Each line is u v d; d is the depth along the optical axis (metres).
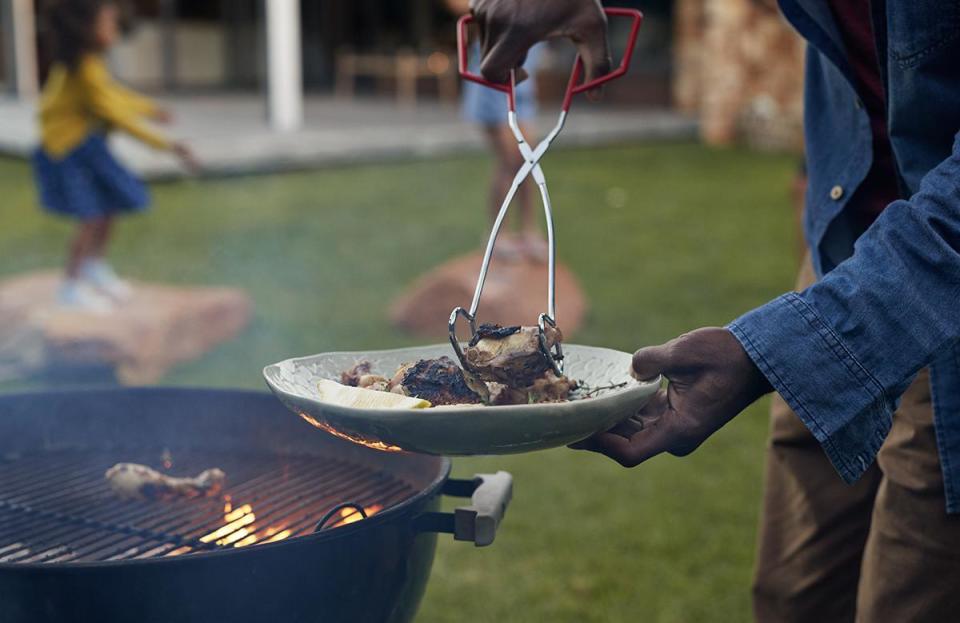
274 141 10.91
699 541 3.13
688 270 6.52
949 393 1.54
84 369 4.26
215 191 9.09
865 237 1.30
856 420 1.26
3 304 4.55
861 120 1.70
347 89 18.19
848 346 1.25
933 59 1.44
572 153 12.02
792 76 12.80
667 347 1.29
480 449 1.25
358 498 1.90
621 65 1.53
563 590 2.84
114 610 1.40
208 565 1.40
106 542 1.73
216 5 18.41
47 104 4.69
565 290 5.23
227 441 2.18
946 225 1.23
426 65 17.12
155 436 2.18
